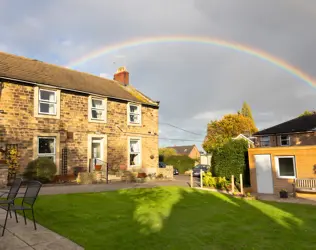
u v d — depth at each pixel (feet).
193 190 48.34
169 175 73.97
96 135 59.93
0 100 46.11
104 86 70.33
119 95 67.10
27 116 49.16
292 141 83.82
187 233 22.20
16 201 30.30
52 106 53.78
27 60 62.34
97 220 24.75
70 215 25.90
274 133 87.30
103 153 61.26
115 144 63.82
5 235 18.72
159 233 21.80
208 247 19.11
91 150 59.31
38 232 19.90
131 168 66.80
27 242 17.66
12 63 55.88
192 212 30.32
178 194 42.78
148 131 72.38
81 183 51.44
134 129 68.64
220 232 22.89
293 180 46.34
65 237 19.33
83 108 58.29
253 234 22.65
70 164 54.65
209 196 42.22
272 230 23.88
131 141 68.64
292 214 30.55
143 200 36.27
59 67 68.69
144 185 53.16
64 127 54.49
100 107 62.49
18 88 48.49
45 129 51.44
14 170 46.39
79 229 21.68
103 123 61.67
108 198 36.22
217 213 30.01
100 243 18.81
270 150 49.47
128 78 82.69
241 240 20.98
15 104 47.83
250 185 53.88
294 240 21.26
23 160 47.80
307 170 45.47
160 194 41.88
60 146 53.42
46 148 52.01
